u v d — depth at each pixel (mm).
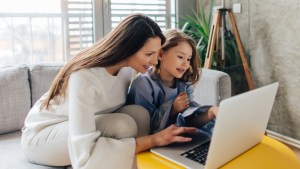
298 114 2342
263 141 1190
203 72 2023
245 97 915
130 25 1149
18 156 1490
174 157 1039
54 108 1368
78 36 2949
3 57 3012
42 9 2898
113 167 1065
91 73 1179
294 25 2266
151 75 1392
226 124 881
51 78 1943
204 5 3090
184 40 1348
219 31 2613
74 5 2881
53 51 3074
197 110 1251
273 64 2480
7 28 2939
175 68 1352
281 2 2340
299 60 2270
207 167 916
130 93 1408
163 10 3131
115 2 2838
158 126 1298
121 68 1325
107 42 1179
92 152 1060
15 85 1819
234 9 2781
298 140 2373
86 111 1119
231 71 2791
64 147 1290
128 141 1102
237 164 1003
